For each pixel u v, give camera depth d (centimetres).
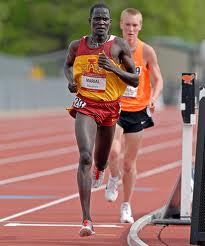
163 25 17975
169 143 6656
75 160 5103
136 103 2727
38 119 10300
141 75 2738
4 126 8788
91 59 2372
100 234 2523
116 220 2805
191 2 18962
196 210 2173
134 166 2761
